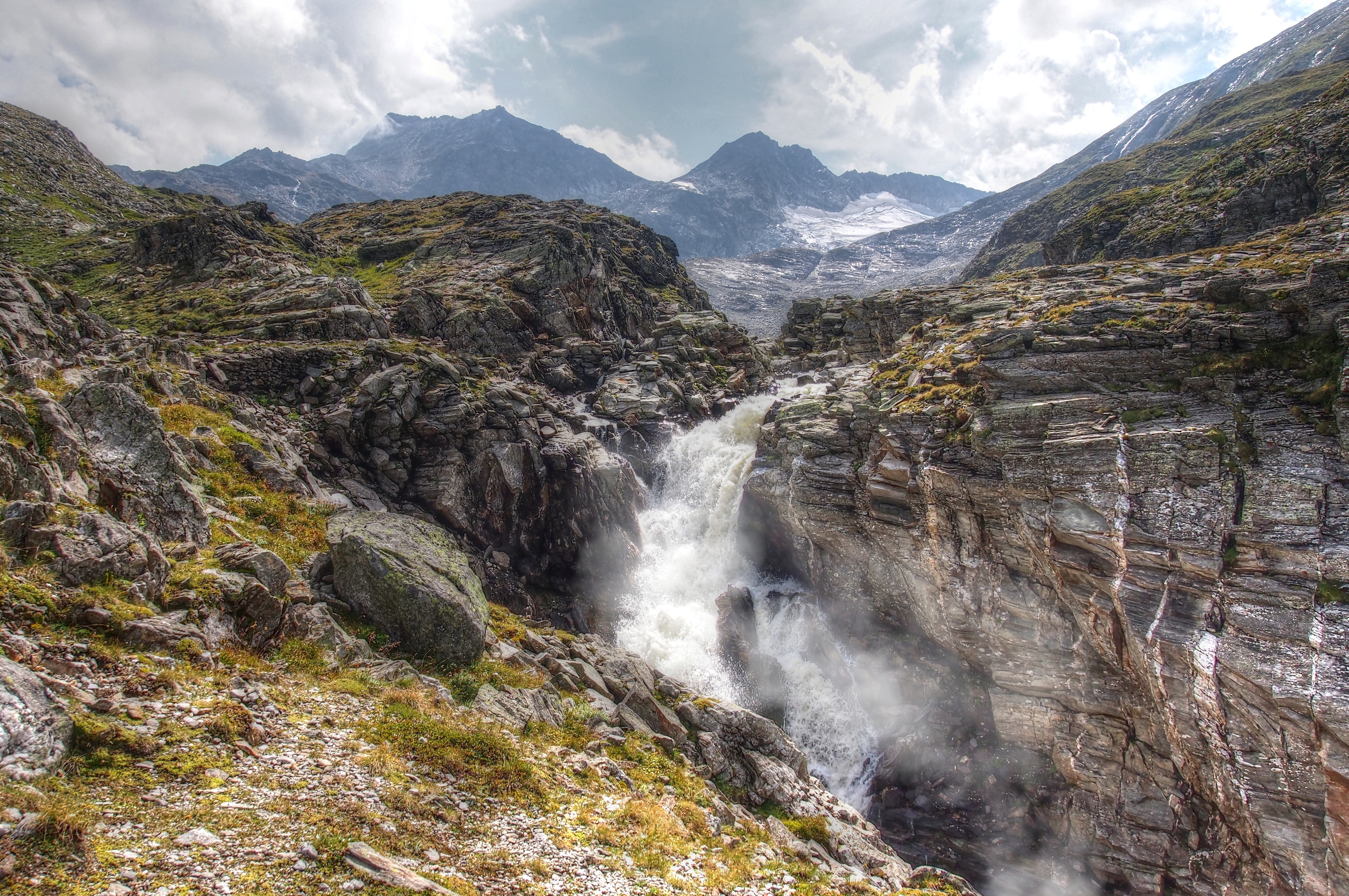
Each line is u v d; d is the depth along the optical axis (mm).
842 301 85125
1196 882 23969
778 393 64062
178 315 50906
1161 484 24344
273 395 38875
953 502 30875
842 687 36625
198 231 68562
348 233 103125
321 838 10805
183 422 28297
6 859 8141
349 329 48938
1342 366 23453
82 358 28406
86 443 19203
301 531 25312
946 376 35438
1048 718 28656
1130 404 27375
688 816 16719
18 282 29062
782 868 15922
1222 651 21562
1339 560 20672
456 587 21656
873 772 33469
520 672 21672
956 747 31812
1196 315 28531
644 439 53125
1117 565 24891
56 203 118250
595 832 14312
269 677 15500
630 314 78875
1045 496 27062
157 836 9742
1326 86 160000
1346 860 19172
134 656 13461
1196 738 22922
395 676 17859
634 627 40469
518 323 62031
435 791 13578
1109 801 26422
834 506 37188
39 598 13078
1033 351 31203
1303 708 19875
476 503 39906
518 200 114750
